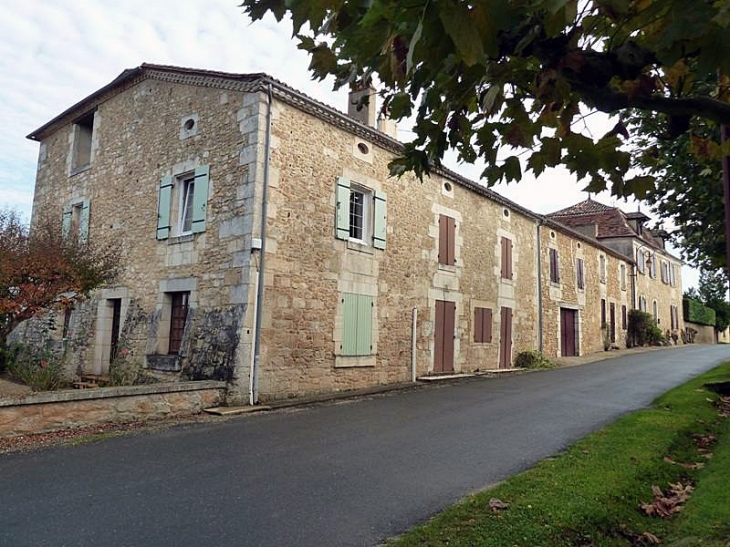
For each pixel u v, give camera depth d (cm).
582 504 367
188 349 888
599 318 2202
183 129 1012
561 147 248
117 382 918
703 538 307
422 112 246
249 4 224
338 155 1021
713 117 216
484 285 1445
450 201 1345
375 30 183
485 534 327
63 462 509
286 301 895
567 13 147
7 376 1052
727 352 2014
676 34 160
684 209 782
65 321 1219
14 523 363
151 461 512
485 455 527
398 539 331
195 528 354
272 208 884
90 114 1298
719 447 520
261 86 884
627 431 576
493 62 219
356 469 484
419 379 1166
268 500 405
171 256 981
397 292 1145
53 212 1327
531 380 1169
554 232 1888
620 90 244
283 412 776
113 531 350
